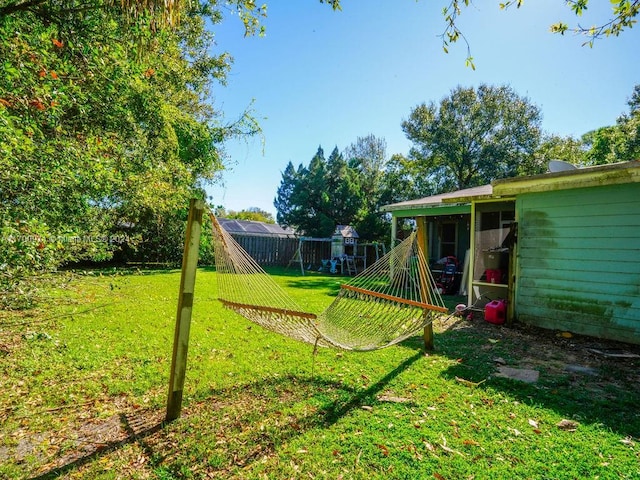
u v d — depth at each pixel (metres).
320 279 12.53
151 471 2.11
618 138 20.09
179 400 2.73
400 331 3.57
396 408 2.93
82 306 6.25
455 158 24.83
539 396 3.20
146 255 13.25
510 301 6.00
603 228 5.15
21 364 3.61
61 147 3.38
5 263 2.22
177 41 8.80
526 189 5.87
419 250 4.23
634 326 4.86
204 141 12.25
